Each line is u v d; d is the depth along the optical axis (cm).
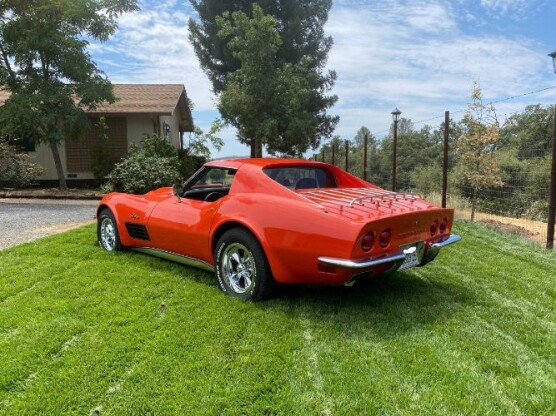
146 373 266
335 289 432
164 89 1866
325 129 2327
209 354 292
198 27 2262
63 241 623
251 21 1480
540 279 473
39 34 1169
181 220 461
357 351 300
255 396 246
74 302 383
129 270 486
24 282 436
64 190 1378
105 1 1229
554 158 623
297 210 361
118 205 556
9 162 1393
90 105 1305
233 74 1584
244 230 394
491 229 803
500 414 231
